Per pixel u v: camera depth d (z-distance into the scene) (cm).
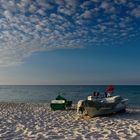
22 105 2262
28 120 1280
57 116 1420
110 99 1515
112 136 876
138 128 1027
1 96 4875
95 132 948
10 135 909
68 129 1018
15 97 4528
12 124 1155
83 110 1376
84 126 1085
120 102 1516
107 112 1395
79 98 3862
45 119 1313
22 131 985
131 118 1324
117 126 1082
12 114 1523
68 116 1409
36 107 2025
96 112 1345
